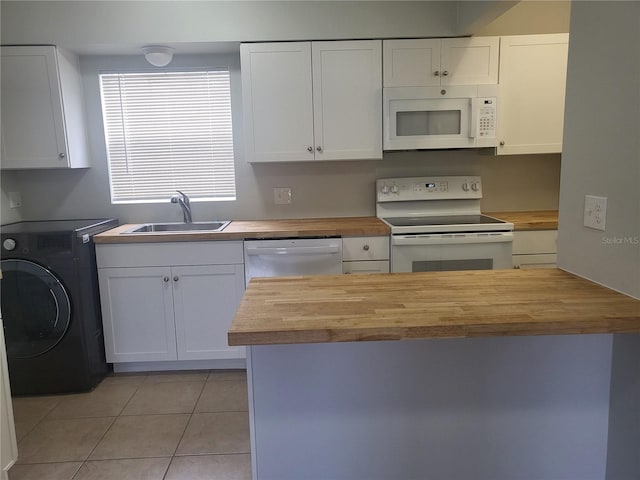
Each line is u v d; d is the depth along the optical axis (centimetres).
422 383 147
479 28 274
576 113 161
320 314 127
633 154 133
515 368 146
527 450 151
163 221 330
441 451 151
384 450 150
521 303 132
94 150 321
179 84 320
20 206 320
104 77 317
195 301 281
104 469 202
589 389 147
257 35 283
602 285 149
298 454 149
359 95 290
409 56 287
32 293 258
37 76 279
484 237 273
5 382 189
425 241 271
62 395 269
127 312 282
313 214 334
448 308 129
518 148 297
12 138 284
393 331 117
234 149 324
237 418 241
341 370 145
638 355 134
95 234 278
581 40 156
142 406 255
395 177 330
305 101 290
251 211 332
